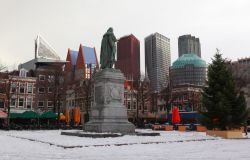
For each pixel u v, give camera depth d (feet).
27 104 239.09
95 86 96.68
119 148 53.62
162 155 44.39
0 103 223.30
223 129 101.60
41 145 58.95
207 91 105.19
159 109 274.57
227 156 44.27
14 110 230.48
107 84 91.76
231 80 104.32
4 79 226.17
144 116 232.73
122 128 89.15
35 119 207.51
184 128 145.28
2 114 180.14
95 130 88.38
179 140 74.13
